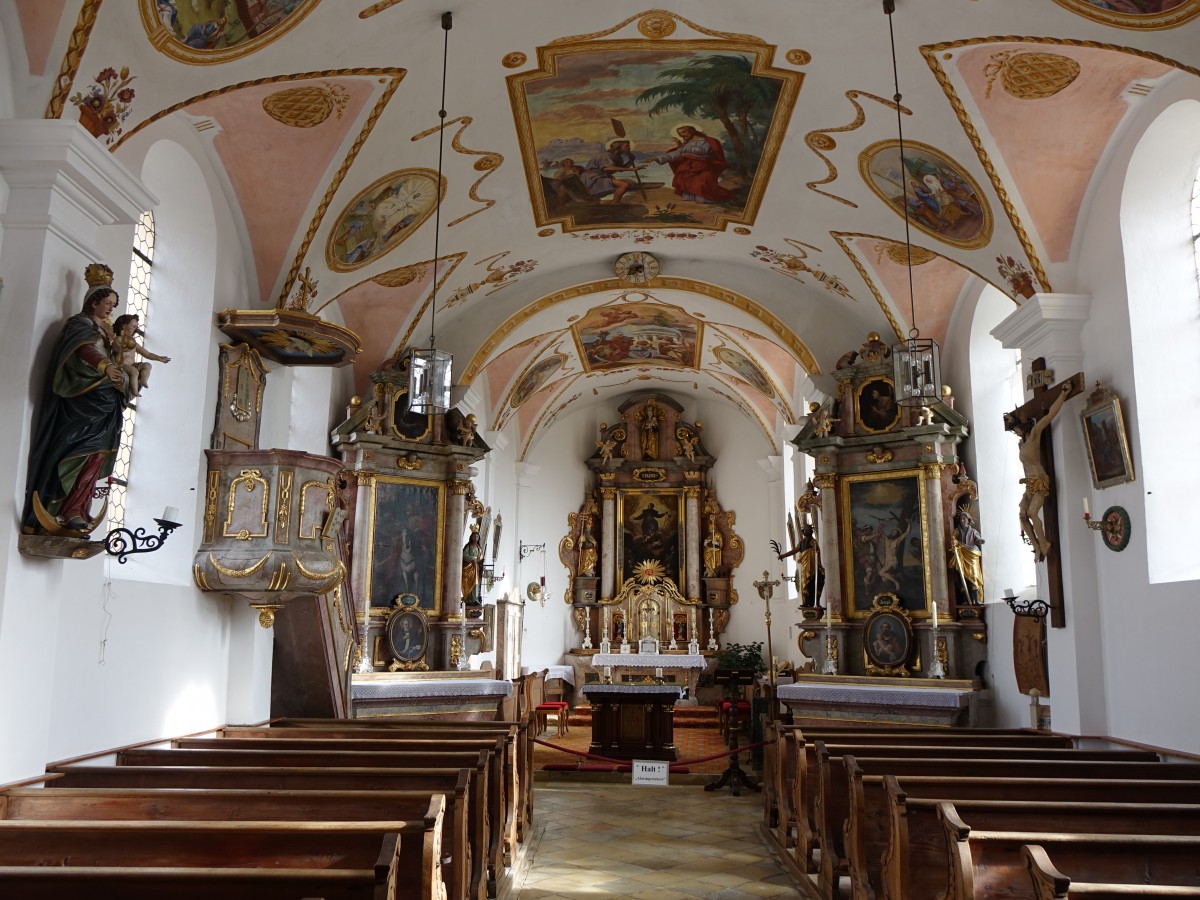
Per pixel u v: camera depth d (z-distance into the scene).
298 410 14.57
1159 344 9.34
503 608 21.09
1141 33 7.54
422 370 9.28
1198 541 8.88
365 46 8.74
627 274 16.11
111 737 7.76
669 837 10.35
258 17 7.52
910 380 9.03
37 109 6.41
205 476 9.57
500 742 7.95
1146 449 9.17
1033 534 10.37
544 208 13.59
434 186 11.83
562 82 10.45
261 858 4.69
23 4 6.27
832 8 8.89
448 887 5.84
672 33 9.55
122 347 6.66
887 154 10.92
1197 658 8.26
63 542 6.34
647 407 25.88
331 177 10.35
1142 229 9.52
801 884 8.30
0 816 5.52
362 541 15.20
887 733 9.85
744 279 16.17
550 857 9.37
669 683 16.12
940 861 5.59
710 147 12.02
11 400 6.19
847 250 14.08
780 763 9.64
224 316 9.86
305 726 10.44
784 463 22.31
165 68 7.27
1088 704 9.78
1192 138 9.12
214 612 9.93
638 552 25.38
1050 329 10.34
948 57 9.06
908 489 15.24
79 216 6.76
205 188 9.72
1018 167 9.89
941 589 14.54
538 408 23.73
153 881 3.94
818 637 15.95
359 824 4.73
